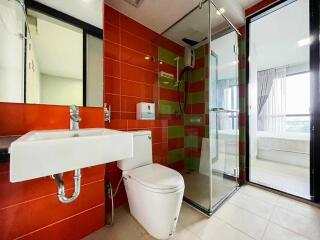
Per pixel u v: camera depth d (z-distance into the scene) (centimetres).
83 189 117
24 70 100
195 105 200
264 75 403
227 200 161
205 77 185
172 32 202
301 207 148
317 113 147
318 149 148
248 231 118
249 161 201
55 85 110
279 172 246
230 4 167
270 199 163
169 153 213
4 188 88
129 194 134
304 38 257
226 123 190
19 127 96
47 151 63
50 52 111
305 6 184
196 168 197
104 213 128
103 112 130
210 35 168
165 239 112
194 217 136
